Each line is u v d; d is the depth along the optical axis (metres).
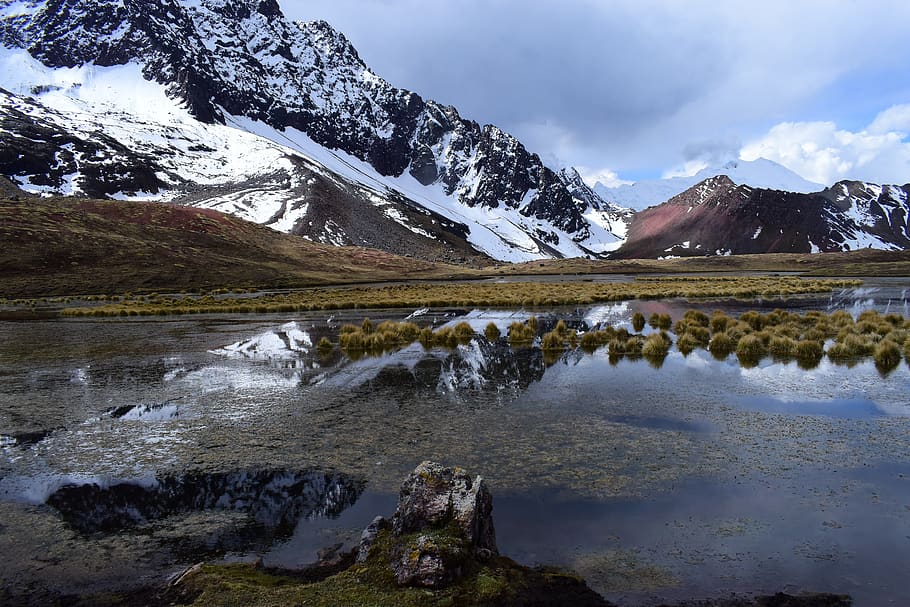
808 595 5.45
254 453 10.27
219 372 18.80
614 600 5.40
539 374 17.20
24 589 5.96
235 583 5.74
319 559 6.45
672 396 13.87
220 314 43.75
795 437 10.45
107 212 127.69
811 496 7.79
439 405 13.59
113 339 28.67
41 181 190.88
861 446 9.88
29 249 88.12
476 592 5.43
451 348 22.95
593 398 13.86
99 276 85.25
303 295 65.88
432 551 5.76
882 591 5.49
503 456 9.72
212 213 146.50
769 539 6.60
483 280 116.38
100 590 5.90
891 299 44.53
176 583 5.90
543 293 57.47
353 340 23.77
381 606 5.23
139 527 7.43
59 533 7.30
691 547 6.45
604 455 9.64
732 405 12.88
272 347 24.58
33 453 10.63
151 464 9.85
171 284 87.25
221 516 7.71
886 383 14.88
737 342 21.77
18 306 60.09
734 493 7.95
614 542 6.61
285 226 192.38
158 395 15.52
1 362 22.06
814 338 22.42
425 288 76.06
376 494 8.30
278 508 7.90
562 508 7.57
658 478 8.56
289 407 13.80
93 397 15.42
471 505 6.39
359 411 13.20
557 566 6.10
